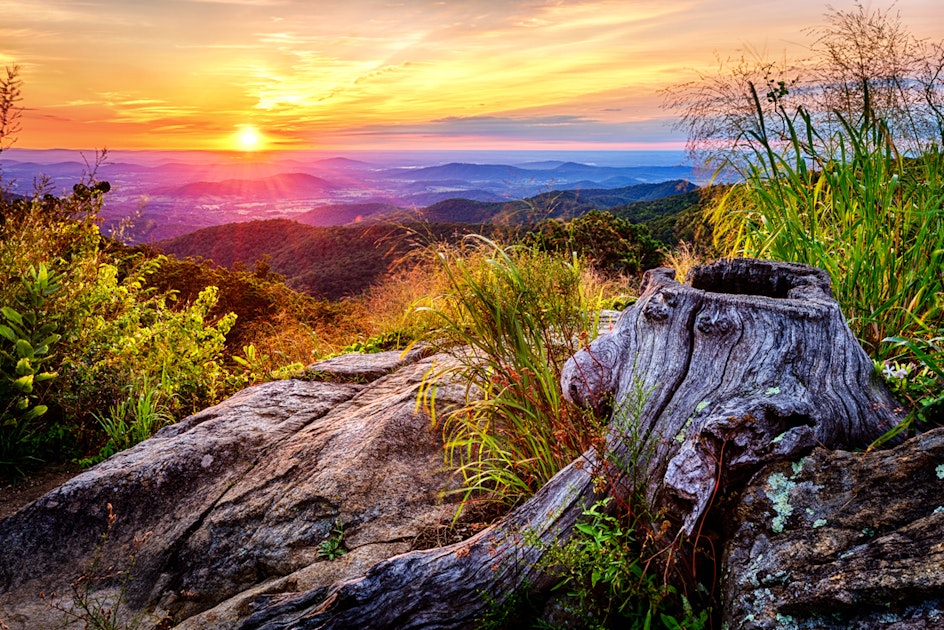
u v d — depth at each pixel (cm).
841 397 220
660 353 253
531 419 299
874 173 319
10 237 550
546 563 221
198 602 303
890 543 169
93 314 598
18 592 322
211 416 449
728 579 194
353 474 342
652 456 228
